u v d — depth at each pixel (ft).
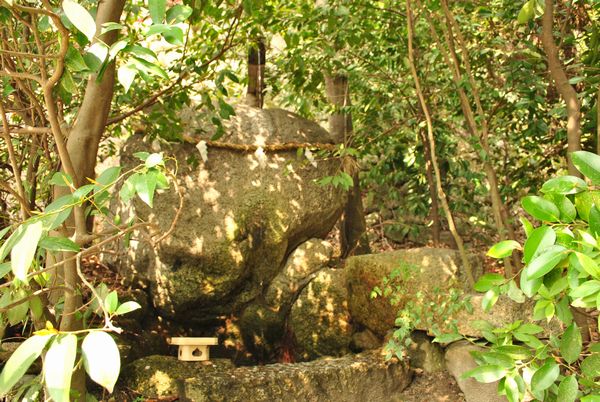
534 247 5.30
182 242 13.92
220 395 10.68
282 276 15.01
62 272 9.10
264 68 16.46
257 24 14.49
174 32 5.47
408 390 12.17
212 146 14.65
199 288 14.06
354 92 16.42
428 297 12.32
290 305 14.93
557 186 5.71
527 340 7.79
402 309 12.67
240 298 14.66
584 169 5.47
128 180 5.43
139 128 14.24
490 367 7.50
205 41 14.30
